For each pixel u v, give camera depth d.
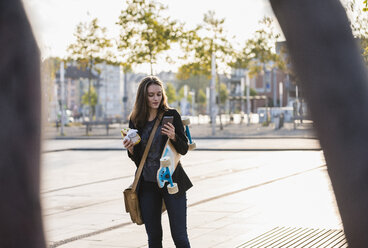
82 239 6.62
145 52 35.56
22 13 0.84
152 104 4.03
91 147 25.02
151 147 4.00
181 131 4.02
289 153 20.36
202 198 9.67
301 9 0.90
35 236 0.87
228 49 41.78
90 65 40.88
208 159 18.27
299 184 11.32
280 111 55.12
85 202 9.66
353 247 0.93
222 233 6.70
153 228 4.06
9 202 0.85
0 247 0.85
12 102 0.85
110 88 120.75
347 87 0.90
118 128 50.91
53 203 9.57
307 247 5.70
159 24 35.34
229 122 60.66
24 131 0.85
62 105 37.47
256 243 6.04
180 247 4.02
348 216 0.92
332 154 0.91
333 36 0.90
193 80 120.94
